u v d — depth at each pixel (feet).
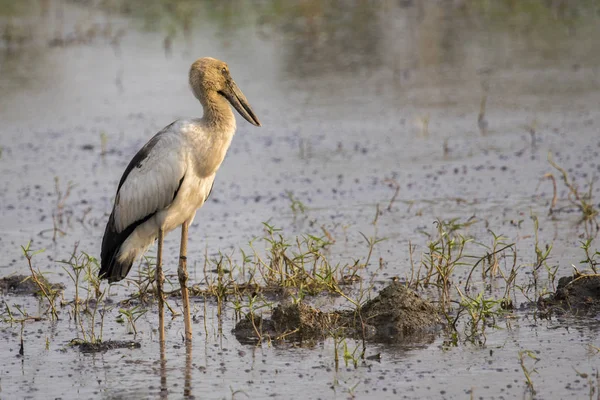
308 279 39.78
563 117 68.80
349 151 63.82
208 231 48.93
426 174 57.36
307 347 33.47
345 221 49.21
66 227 50.67
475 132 66.69
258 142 67.72
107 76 89.71
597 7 113.39
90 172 61.46
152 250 46.47
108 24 113.70
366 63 91.45
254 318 35.68
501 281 39.37
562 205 49.96
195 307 38.68
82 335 35.58
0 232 50.03
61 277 43.09
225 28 111.04
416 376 30.17
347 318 35.50
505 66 87.04
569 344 32.24
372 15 116.67
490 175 56.44
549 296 36.86
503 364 30.81
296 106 77.25
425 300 35.45
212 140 35.29
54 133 71.67
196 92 35.83
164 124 72.69
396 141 65.72
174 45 102.58
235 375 30.94
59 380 31.07
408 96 78.38
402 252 43.93
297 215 50.80
